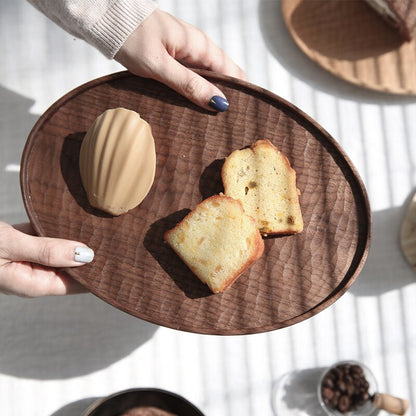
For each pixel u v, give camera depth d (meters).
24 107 0.67
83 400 0.64
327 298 0.52
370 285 0.65
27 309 0.65
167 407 0.62
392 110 0.67
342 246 0.53
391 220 0.66
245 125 0.54
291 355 0.65
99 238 0.53
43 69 0.68
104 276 0.53
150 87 0.55
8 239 0.52
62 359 0.64
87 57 0.68
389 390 0.65
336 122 0.67
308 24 0.67
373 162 0.67
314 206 0.54
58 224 0.53
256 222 0.53
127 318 0.65
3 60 0.68
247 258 0.52
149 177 0.53
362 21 0.67
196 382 0.64
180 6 0.69
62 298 0.65
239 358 0.65
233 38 0.68
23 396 0.64
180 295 0.52
